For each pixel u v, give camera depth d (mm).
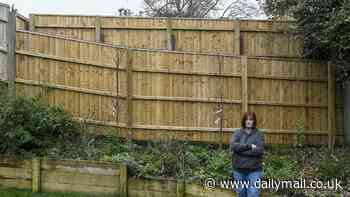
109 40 15117
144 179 9891
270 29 15195
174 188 9727
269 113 13781
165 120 13188
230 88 13539
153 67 13156
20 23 14477
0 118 10672
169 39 15062
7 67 11766
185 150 11508
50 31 15148
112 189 9922
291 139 13859
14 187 10086
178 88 13289
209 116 13414
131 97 12984
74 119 12117
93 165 10000
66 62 12453
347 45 12719
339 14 12422
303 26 14055
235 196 9336
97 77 12727
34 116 11070
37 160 10047
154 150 11258
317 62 14148
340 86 14258
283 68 13922
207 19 15156
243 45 15203
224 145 13414
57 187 10031
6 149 10523
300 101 13992
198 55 13398
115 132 12602
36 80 12141
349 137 14023
